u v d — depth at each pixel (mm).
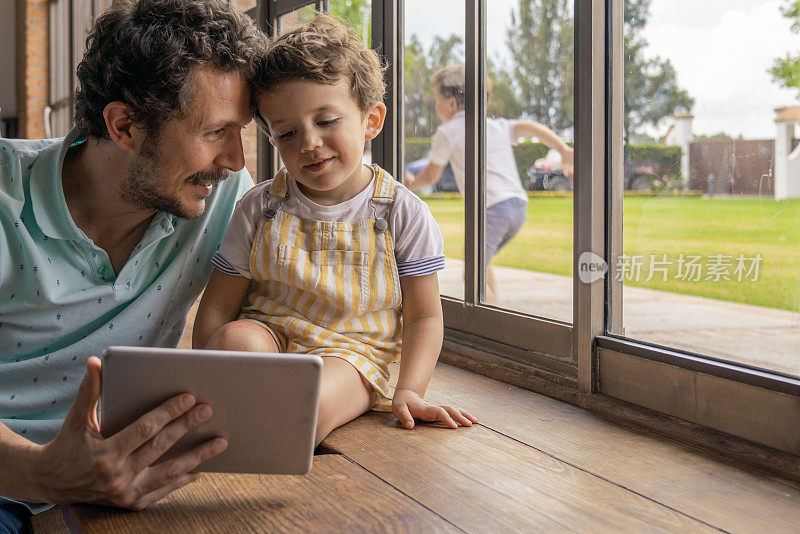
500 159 1828
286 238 1393
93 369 833
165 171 1087
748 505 954
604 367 1438
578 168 1464
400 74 2113
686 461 1118
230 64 1068
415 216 1408
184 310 1358
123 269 1188
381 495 977
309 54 1256
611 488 1008
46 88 6977
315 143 1271
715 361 1246
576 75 1459
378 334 1412
